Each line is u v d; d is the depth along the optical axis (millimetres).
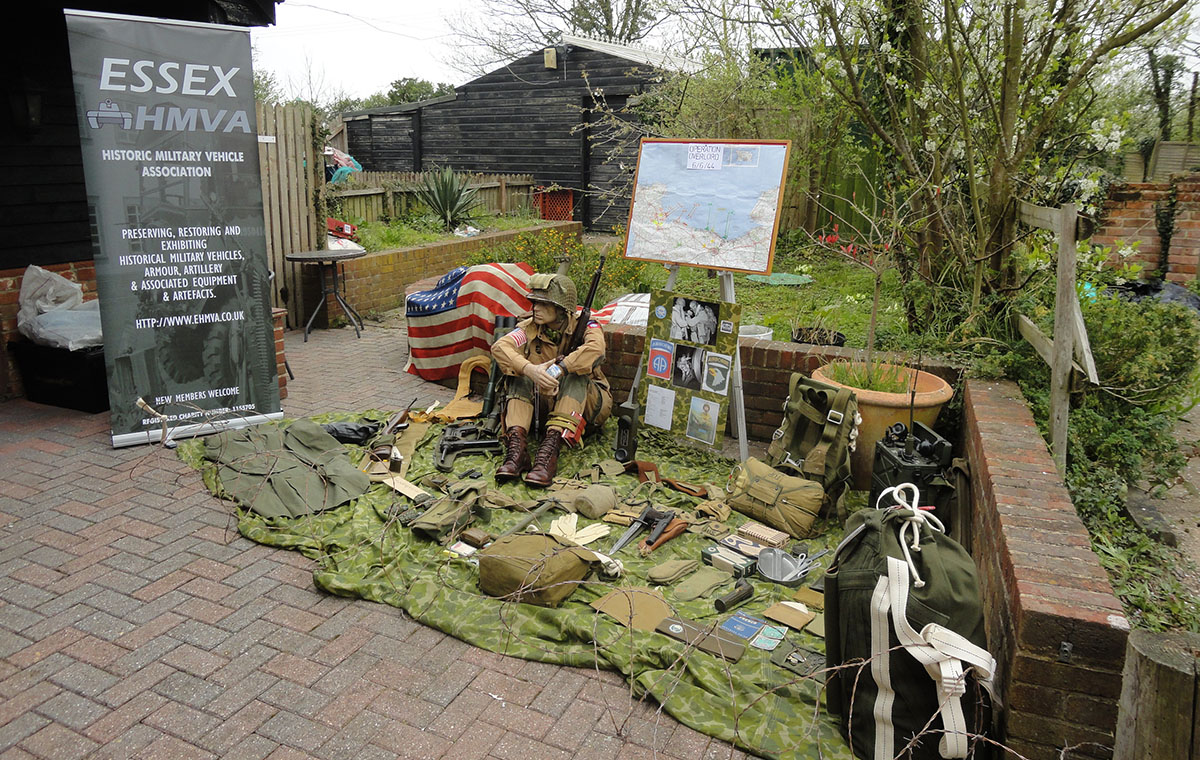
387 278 9836
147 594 3502
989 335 5320
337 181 12781
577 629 3234
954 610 2480
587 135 17906
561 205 18531
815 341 6039
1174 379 4566
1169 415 4746
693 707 2865
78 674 2977
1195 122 9641
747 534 4125
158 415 5004
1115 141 5191
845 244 9516
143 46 4906
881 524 2701
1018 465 3393
